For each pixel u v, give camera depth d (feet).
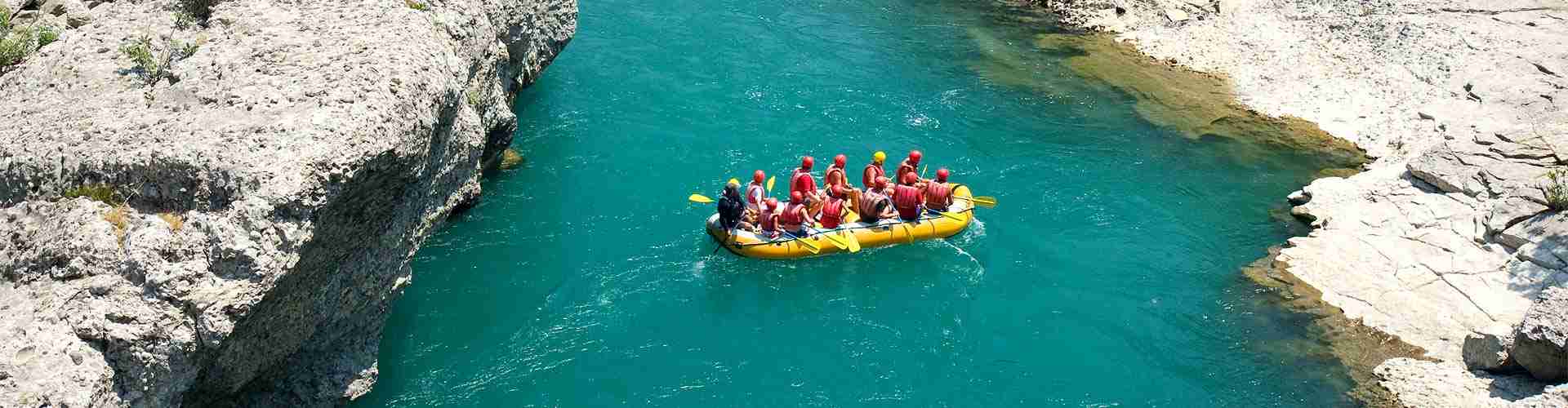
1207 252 61.67
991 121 78.28
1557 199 58.13
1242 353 52.65
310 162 35.04
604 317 53.52
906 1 105.60
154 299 33.17
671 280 56.80
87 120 38.52
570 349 51.11
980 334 53.72
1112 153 74.02
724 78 82.58
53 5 52.95
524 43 73.31
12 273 34.12
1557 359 45.34
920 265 59.31
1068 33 98.02
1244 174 71.36
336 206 36.17
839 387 49.55
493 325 52.34
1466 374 49.11
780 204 62.85
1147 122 79.20
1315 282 57.98
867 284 57.47
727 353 51.52
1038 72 88.58
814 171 68.74
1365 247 60.18
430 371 48.96
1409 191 64.59
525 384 48.62
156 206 35.53
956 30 97.91
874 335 53.26
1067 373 51.08
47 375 31.04
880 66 87.56
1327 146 75.25
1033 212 65.46
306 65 41.01
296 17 46.06
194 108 39.04
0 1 52.42
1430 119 74.95
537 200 63.72
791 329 53.57
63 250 33.55
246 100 38.50
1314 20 92.02
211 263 34.09
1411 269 57.72
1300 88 83.30
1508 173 62.64
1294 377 50.85
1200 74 87.61
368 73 40.24
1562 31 84.89
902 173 62.59
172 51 43.47
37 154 36.76
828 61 87.66
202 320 33.42
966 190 64.85
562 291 55.21
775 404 48.26
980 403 48.83
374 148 36.76
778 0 102.22
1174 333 54.19
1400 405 48.44
